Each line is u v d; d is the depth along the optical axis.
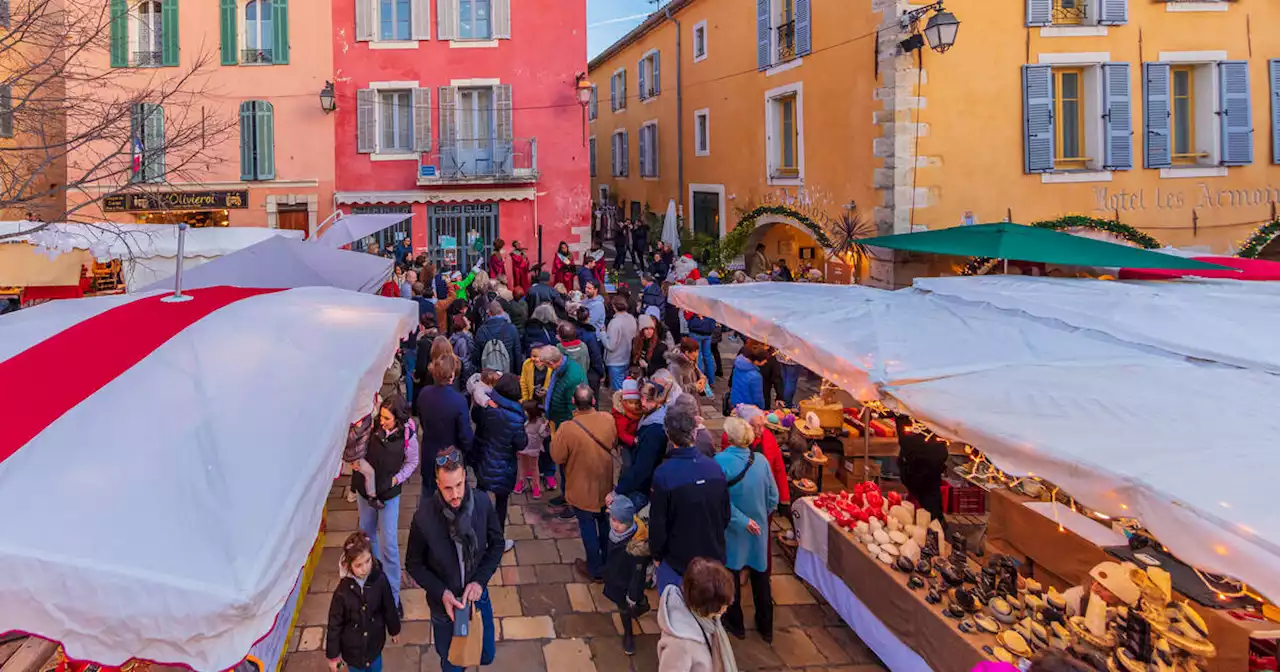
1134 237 14.20
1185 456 3.34
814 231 16.53
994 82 13.90
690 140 23.94
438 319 13.37
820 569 6.15
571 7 20.27
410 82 19.83
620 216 30.77
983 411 4.15
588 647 5.53
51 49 9.36
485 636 4.86
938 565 5.00
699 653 3.57
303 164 19.59
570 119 20.42
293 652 5.38
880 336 5.61
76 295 10.84
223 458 2.94
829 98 15.84
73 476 2.74
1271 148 14.71
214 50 19.05
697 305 8.06
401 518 7.75
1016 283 7.13
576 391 6.36
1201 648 4.02
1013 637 4.27
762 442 6.23
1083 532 5.34
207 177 19.00
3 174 9.25
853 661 5.41
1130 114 14.18
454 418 6.57
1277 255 15.72
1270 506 2.83
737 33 20.34
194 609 2.34
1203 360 4.95
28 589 2.38
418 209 20.11
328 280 8.48
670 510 4.90
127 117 10.16
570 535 7.37
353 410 3.75
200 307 4.37
